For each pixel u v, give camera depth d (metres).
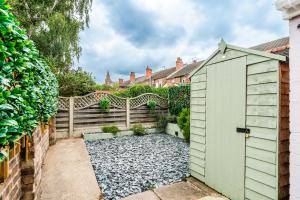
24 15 9.44
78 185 3.70
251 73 3.03
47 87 3.23
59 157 5.46
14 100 1.22
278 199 2.67
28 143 2.55
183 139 8.51
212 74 3.76
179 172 4.65
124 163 5.33
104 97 9.26
